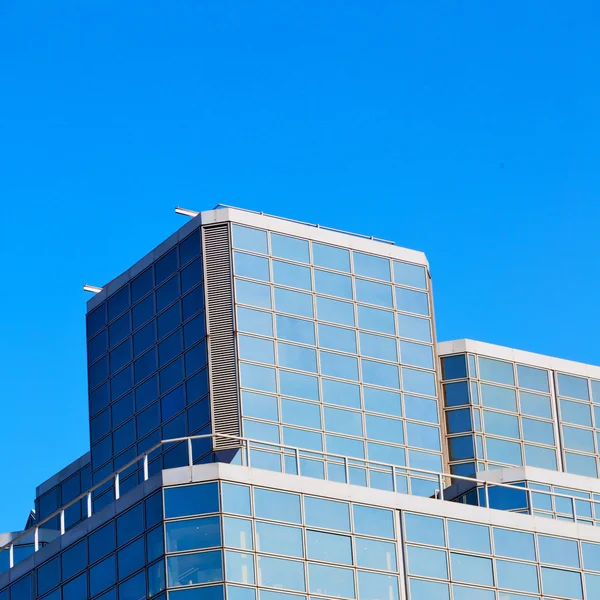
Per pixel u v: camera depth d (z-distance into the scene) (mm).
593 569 116562
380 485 140375
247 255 143875
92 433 149125
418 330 149250
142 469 142625
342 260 148250
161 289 147250
